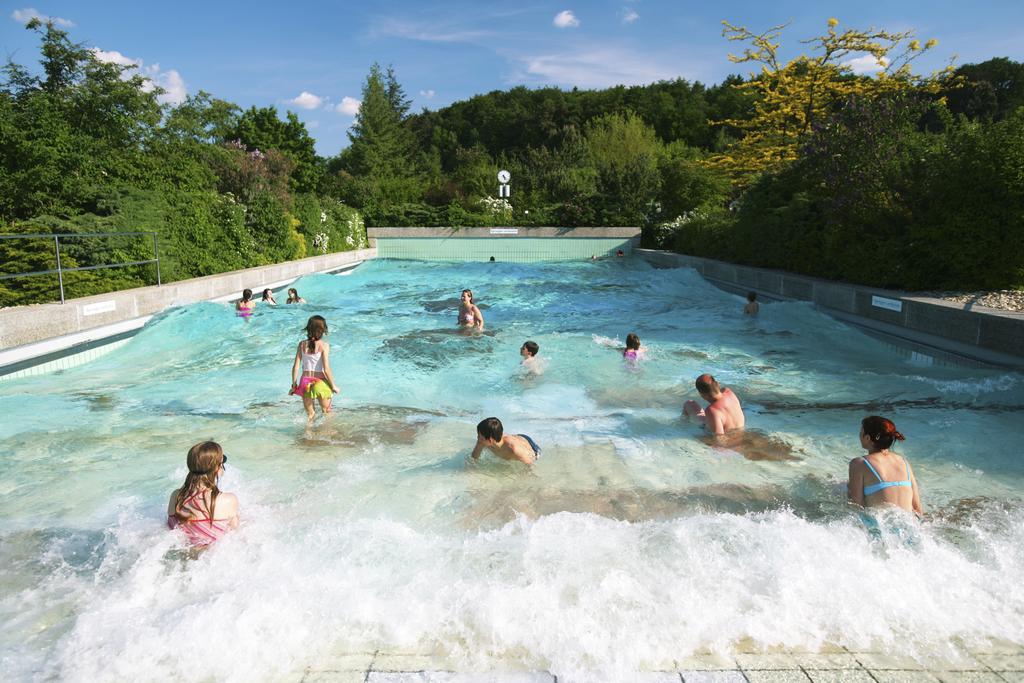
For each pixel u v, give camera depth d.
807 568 3.31
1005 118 9.92
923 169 10.48
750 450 5.41
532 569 3.35
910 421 6.11
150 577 3.35
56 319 8.97
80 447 5.56
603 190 30.38
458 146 56.84
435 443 5.66
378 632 2.88
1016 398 6.65
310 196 22.59
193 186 15.82
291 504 4.34
